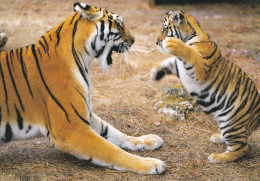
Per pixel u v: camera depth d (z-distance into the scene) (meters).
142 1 15.02
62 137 4.22
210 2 14.77
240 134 4.67
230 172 4.47
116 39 4.61
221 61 4.76
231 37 10.56
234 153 4.72
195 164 4.64
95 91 7.12
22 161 4.63
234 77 4.76
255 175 4.42
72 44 4.32
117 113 6.21
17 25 11.19
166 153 4.95
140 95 6.93
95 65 8.57
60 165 4.55
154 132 5.63
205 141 5.32
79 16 4.43
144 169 4.29
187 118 6.04
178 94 6.46
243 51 9.40
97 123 4.87
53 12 13.33
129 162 4.30
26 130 4.36
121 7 14.02
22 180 4.19
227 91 4.70
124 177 4.26
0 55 4.34
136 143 4.98
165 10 13.82
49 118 4.26
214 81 4.69
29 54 4.32
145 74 8.02
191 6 14.33
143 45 9.90
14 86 4.24
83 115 4.27
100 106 6.44
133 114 6.20
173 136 5.49
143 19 12.61
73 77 4.27
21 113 4.28
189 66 4.44
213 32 10.98
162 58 8.90
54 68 4.26
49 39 4.38
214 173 4.45
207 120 5.97
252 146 5.18
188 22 4.85
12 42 9.64
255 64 8.58
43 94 4.26
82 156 4.23
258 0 15.02
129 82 7.56
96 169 4.45
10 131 4.31
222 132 4.85
